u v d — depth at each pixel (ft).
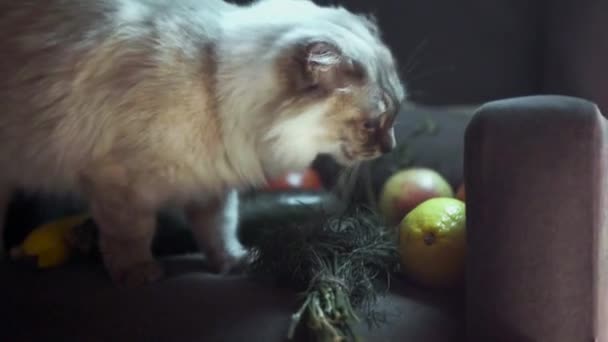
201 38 3.04
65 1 3.13
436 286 2.96
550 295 2.50
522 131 2.45
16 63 3.11
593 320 2.51
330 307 2.64
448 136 3.74
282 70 2.93
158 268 3.13
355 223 3.09
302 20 3.07
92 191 3.12
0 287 3.07
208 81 3.01
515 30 4.08
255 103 3.00
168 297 2.93
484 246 2.53
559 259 2.48
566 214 2.45
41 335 2.85
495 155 2.47
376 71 3.02
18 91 3.11
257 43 3.00
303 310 2.65
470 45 4.13
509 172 2.46
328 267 2.84
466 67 4.16
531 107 2.48
